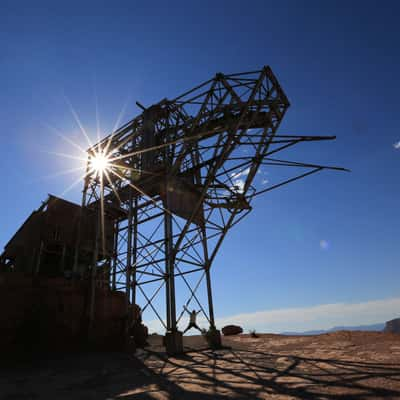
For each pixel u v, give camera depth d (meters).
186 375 9.21
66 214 23.41
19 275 17.23
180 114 20.78
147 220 19.33
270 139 18.88
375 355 10.39
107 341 18.23
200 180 20.45
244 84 17.38
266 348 15.38
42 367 12.01
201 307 16.89
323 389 6.60
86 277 22.12
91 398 6.94
